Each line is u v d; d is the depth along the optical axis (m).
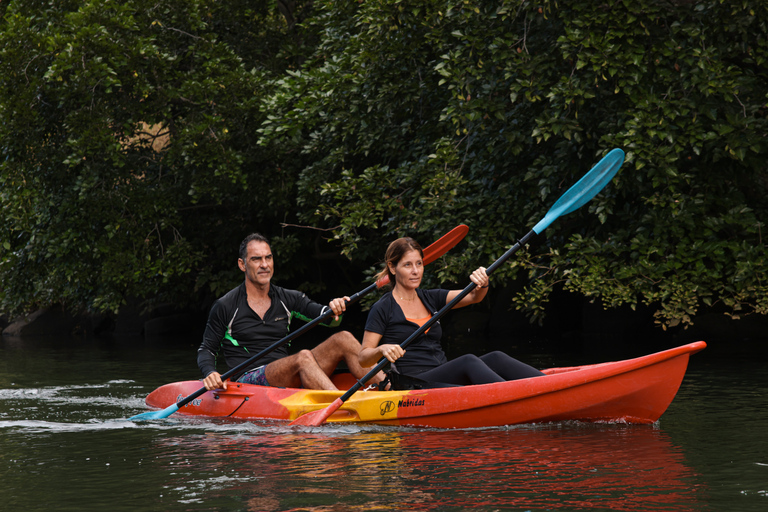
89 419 6.77
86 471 4.68
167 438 5.77
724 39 9.69
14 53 13.95
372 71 12.30
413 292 6.57
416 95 12.36
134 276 15.73
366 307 13.09
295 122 13.45
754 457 4.75
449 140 11.23
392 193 13.09
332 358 7.14
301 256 19.12
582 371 5.71
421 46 12.12
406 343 6.21
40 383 9.58
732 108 10.11
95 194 15.14
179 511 3.80
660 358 5.50
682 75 9.55
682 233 10.09
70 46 13.40
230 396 7.00
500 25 10.86
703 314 16.06
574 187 7.41
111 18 13.98
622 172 10.16
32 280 16.72
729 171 10.48
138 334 21.52
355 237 12.31
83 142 14.15
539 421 5.89
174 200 16.56
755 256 9.88
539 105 11.13
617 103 10.55
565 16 9.95
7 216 15.20
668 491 4.01
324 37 14.48
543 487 4.11
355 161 15.59
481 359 6.43
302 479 4.36
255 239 7.27
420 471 4.50
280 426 6.26
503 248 11.57
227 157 14.80
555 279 11.45
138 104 14.98
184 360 12.86
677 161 10.48
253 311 7.31
